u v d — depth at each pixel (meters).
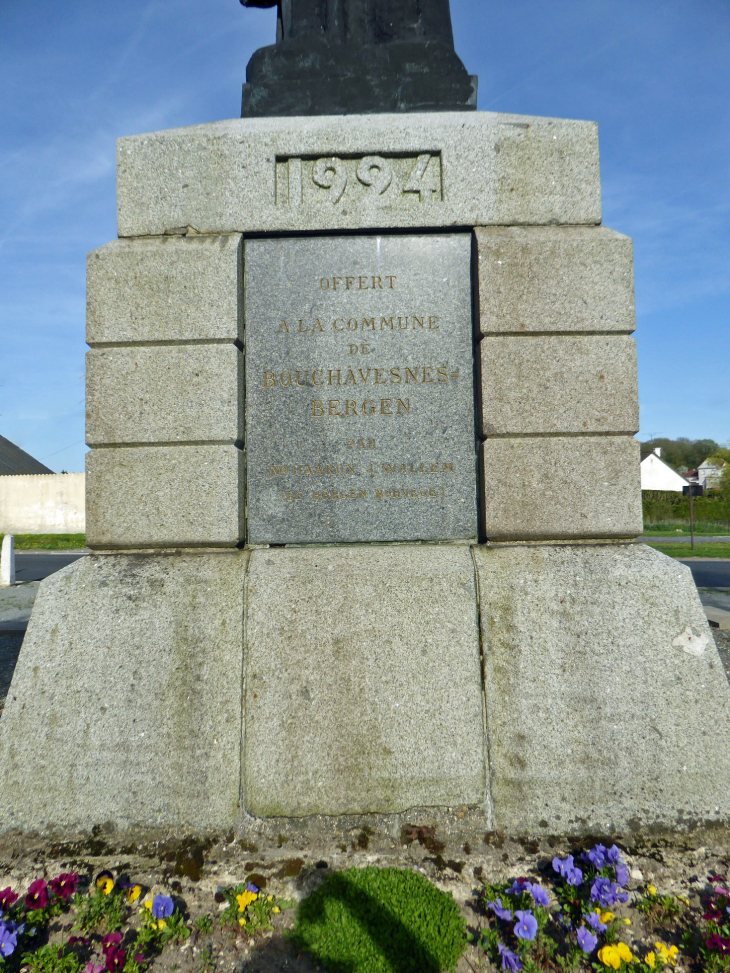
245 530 3.41
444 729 2.94
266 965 2.23
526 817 2.85
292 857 2.70
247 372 3.46
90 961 2.21
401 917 2.37
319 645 3.03
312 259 3.48
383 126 3.44
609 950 2.14
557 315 3.34
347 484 3.41
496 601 3.10
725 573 12.88
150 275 3.37
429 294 3.47
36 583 12.05
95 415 3.34
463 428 3.43
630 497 3.30
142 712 2.97
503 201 3.42
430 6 4.00
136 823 2.84
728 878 2.57
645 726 2.96
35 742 2.95
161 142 3.47
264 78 3.79
